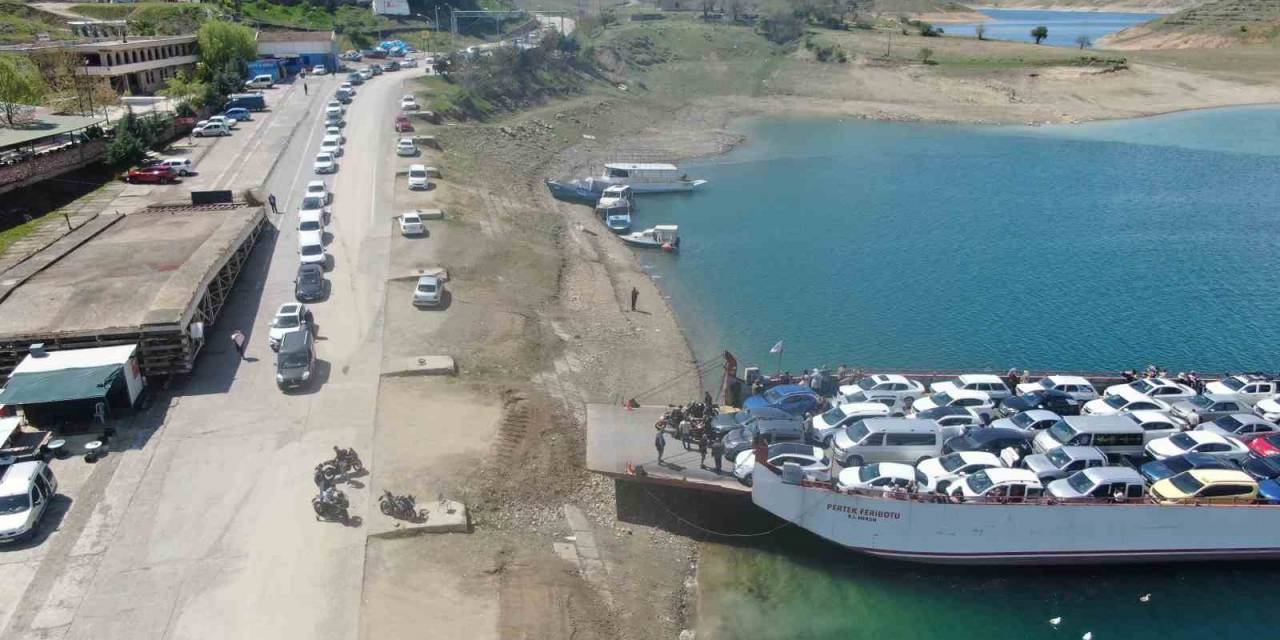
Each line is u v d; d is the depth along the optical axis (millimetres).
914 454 39281
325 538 33219
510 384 47219
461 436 41062
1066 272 74188
